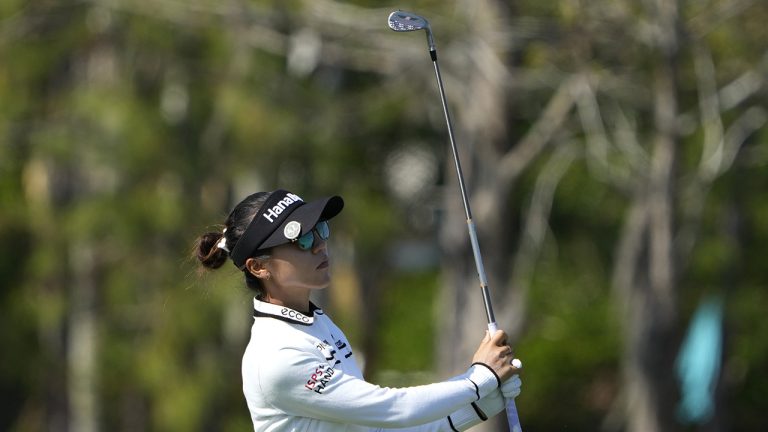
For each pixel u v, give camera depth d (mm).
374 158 62562
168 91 51438
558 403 79250
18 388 74562
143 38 48594
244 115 47750
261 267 16188
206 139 50750
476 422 16609
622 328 62656
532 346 79500
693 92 55312
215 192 51281
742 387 79688
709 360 64375
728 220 61344
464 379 16156
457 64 49500
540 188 53250
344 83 59188
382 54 50000
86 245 53562
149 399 58031
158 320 49969
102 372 58688
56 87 54750
